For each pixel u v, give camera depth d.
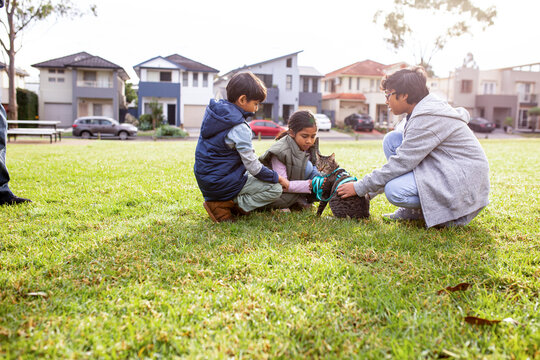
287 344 1.61
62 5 22.73
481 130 35.31
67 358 1.54
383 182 3.17
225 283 2.19
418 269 2.36
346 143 18.34
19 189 4.81
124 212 3.76
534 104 43.88
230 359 1.53
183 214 3.76
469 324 1.79
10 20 22.66
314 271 2.31
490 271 2.31
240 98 3.17
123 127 24.12
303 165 3.67
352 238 2.91
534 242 2.87
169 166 7.02
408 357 1.54
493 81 44.28
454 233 3.05
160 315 1.84
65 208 3.89
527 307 1.93
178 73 35.44
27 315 1.83
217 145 3.15
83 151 10.73
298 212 3.66
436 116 3.03
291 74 38.84
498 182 5.56
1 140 3.94
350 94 40.50
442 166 3.04
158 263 2.45
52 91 34.88
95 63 33.75
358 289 2.14
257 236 2.95
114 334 1.68
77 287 2.14
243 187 3.35
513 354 1.54
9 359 1.50
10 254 2.61
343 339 1.68
